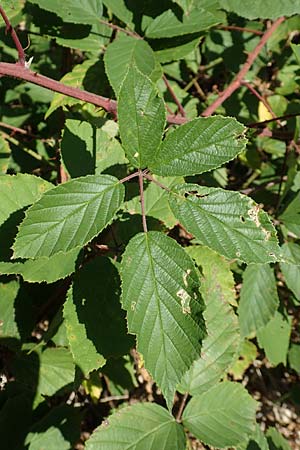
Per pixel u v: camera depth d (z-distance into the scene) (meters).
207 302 0.54
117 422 0.51
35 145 0.72
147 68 0.56
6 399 0.62
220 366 0.54
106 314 0.47
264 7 0.59
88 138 0.52
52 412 0.62
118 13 0.58
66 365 0.60
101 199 0.42
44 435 0.60
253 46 0.73
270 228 0.42
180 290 0.41
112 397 0.72
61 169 0.61
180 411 0.53
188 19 0.57
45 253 0.41
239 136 0.42
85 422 0.74
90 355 0.47
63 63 0.69
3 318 0.56
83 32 0.60
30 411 0.61
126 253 0.41
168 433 0.51
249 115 0.72
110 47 0.56
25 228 0.41
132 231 0.51
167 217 0.52
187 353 0.41
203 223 0.42
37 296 0.59
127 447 0.50
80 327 0.47
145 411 0.52
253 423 0.54
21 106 0.74
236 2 0.60
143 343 0.41
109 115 0.62
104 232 0.54
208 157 0.42
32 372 0.60
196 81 0.76
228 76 0.76
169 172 0.43
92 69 0.62
